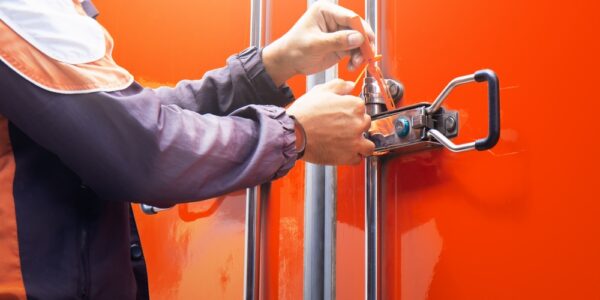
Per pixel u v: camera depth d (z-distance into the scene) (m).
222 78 1.24
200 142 0.90
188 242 1.55
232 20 1.56
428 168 1.14
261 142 0.93
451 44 1.12
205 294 1.49
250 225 1.39
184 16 1.67
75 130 0.84
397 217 1.18
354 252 1.24
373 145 1.12
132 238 1.21
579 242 0.94
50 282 0.88
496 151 1.05
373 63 1.12
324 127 1.05
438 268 1.10
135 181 0.87
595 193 0.93
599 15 0.94
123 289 0.99
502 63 1.05
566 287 0.95
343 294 1.25
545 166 0.98
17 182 0.89
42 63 0.84
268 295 1.39
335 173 1.29
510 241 1.02
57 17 0.86
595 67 0.94
